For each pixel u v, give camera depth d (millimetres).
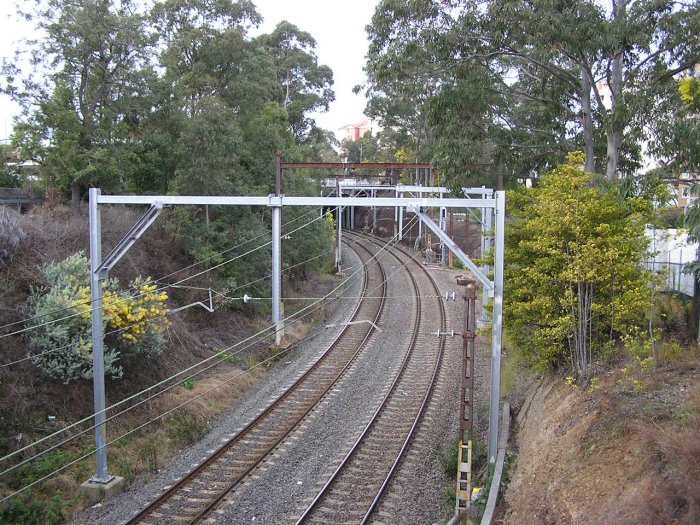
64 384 14789
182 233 23297
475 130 19672
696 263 13211
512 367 17812
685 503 6969
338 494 11969
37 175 24641
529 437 12961
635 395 10570
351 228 65375
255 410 16922
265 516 11188
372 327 26188
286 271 32188
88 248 19156
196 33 26781
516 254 14516
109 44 22250
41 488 12289
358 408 16922
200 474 12969
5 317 14852
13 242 16406
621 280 12781
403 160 50844
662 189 13773
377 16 18344
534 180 21938
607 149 19156
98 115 23328
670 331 14367
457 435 15117
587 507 8367
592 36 16078
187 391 17391
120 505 11836
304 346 23484
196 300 22672
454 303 30719
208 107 23594
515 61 19734
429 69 18906
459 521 10203
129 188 24719
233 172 25281
